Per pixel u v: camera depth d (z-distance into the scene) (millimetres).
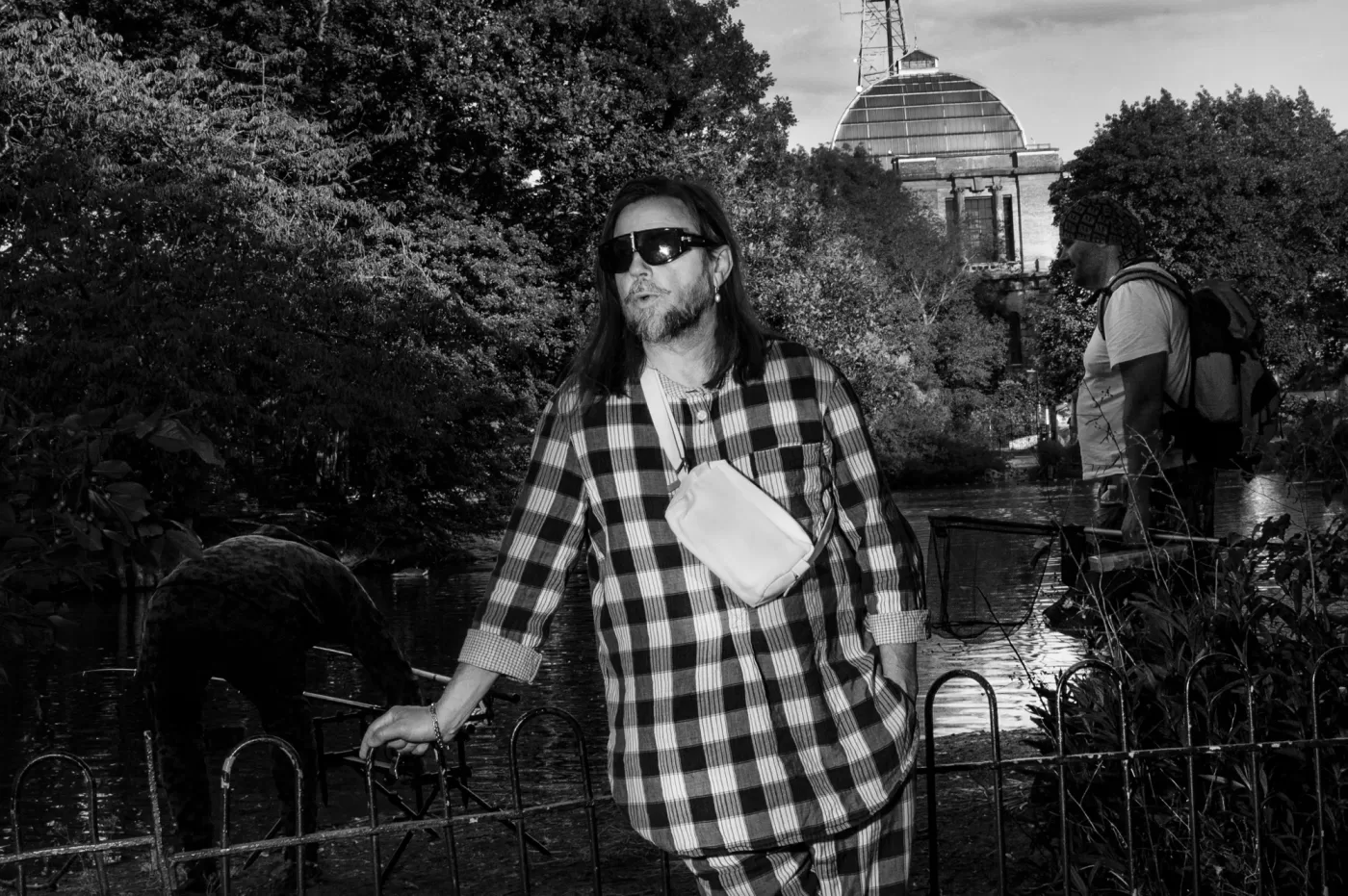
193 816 5102
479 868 5141
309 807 5191
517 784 2938
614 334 2357
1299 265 43844
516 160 28453
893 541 2377
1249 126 49594
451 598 19500
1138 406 4355
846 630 2330
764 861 2275
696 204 2359
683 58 31000
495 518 26562
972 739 6914
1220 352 4465
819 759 2221
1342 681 3613
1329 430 4082
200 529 17344
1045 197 80562
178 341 16562
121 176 18406
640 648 2256
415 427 21375
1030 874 4031
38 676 12617
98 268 16875
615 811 6051
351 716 5613
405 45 25531
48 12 20781
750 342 2338
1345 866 3502
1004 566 4488
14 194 16828
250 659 5102
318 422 19312
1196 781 3535
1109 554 4043
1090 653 3979
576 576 21188
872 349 38219
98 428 4273
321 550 5594
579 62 28047
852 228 60438
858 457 2383
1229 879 3471
